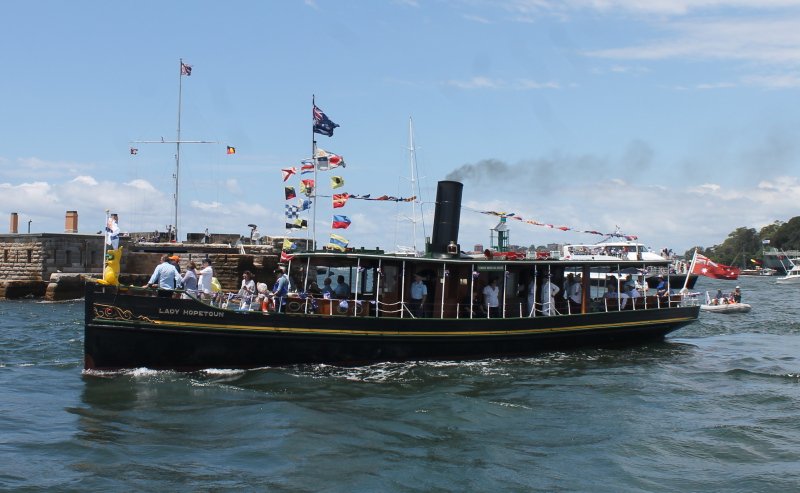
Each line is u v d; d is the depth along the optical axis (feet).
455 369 79.97
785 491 44.09
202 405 61.41
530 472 47.03
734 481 45.70
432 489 43.96
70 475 44.47
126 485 43.19
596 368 82.79
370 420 58.03
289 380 71.56
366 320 79.36
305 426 55.77
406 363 82.38
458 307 86.84
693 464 48.88
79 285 187.62
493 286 90.27
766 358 93.45
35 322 127.75
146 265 189.98
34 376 72.74
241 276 187.83
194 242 219.61
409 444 52.31
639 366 84.74
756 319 150.61
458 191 91.86
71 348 93.50
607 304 100.83
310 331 77.05
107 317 70.49
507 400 65.87
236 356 74.90
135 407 60.49
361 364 80.38
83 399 62.75
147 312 71.36
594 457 50.06
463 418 59.21
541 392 69.46
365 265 84.58
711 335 121.90
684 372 81.35
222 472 45.73
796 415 61.57
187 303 72.54
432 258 85.92
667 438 54.44
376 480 45.09
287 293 79.56
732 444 53.11
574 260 94.68
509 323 87.35
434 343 83.35
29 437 51.80
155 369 72.95
